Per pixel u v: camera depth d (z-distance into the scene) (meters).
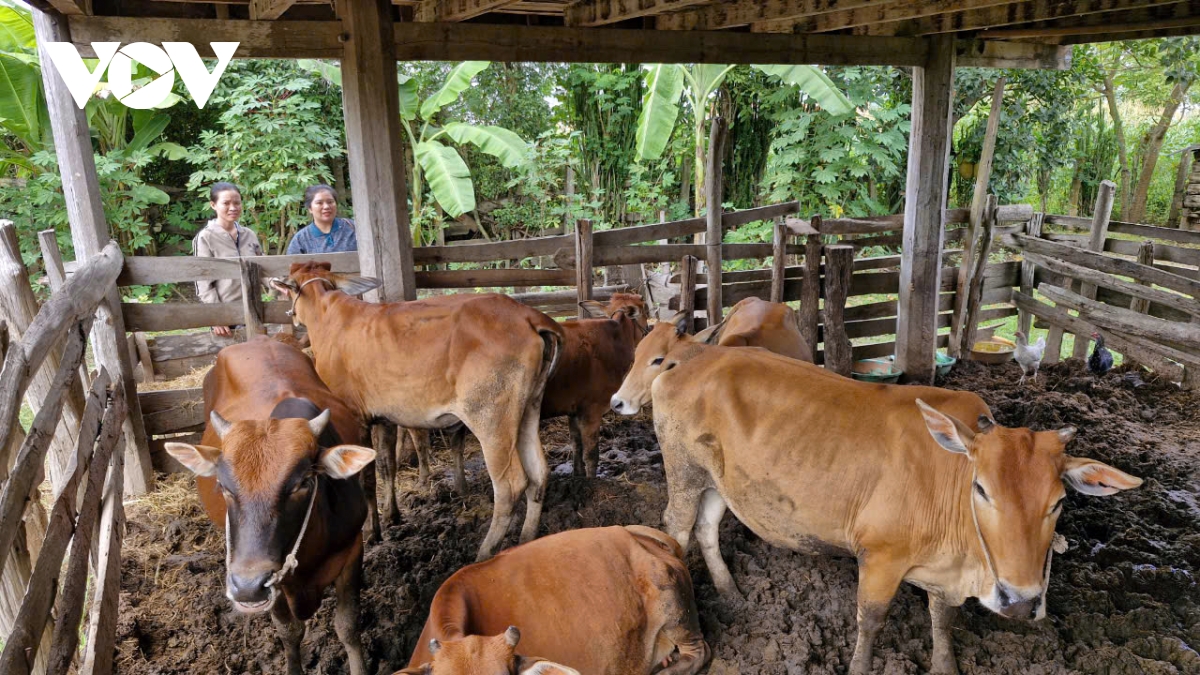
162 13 5.03
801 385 3.43
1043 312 8.46
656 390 3.75
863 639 3.35
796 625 3.71
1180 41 12.06
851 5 5.03
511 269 6.25
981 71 10.46
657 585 3.06
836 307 6.67
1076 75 11.18
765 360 3.61
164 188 11.48
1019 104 10.93
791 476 3.33
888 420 3.22
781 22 6.60
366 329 4.42
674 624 3.11
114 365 4.95
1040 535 2.72
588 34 5.65
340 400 3.95
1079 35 7.09
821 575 4.07
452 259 5.99
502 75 13.20
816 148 11.73
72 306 3.65
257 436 2.75
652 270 9.05
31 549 3.74
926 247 7.24
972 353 8.48
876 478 3.17
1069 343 9.56
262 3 4.65
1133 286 7.55
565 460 5.96
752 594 3.93
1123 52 15.64
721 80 11.19
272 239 11.21
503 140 11.09
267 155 10.59
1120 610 3.89
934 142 7.02
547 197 12.73
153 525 4.76
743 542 4.39
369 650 3.61
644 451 6.03
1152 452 5.93
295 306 4.86
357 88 5.04
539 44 5.54
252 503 2.69
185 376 7.05
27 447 2.80
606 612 2.93
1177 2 5.40
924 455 3.10
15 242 4.25
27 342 3.01
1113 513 4.86
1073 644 3.55
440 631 2.47
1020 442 2.77
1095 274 7.82
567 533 3.17
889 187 12.73
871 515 3.17
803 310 7.31
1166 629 3.67
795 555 4.25
